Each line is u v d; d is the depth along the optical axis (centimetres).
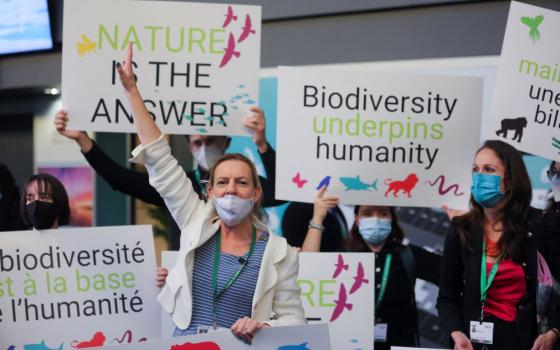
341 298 364
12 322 333
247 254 263
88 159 371
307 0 606
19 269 336
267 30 628
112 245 346
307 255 365
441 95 385
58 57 708
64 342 337
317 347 260
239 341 253
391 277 392
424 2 566
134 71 366
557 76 375
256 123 369
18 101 767
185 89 368
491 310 338
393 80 383
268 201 395
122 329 343
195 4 366
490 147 348
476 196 345
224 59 368
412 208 563
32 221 351
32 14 698
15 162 783
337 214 473
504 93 374
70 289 340
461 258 353
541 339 334
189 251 260
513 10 373
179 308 261
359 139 382
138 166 699
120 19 364
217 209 263
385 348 384
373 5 583
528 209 345
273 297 264
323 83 382
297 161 381
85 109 362
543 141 376
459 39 561
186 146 600
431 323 554
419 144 385
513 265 338
